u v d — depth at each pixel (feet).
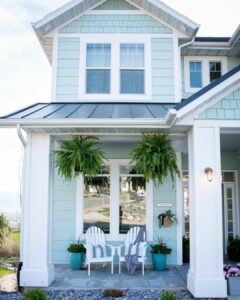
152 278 23.88
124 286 21.70
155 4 29.32
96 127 20.94
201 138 20.81
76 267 26.84
